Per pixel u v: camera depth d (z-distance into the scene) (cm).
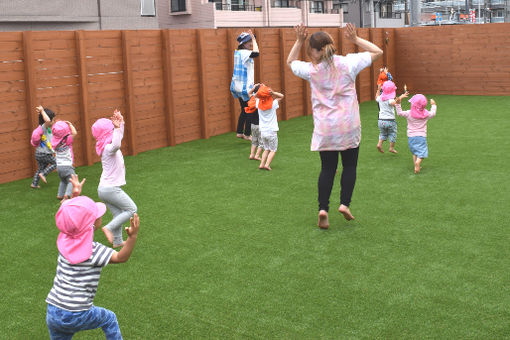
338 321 434
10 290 519
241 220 693
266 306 464
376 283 499
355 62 584
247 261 562
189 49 1280
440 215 679
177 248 605
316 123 605
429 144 1128
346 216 640
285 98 1587
